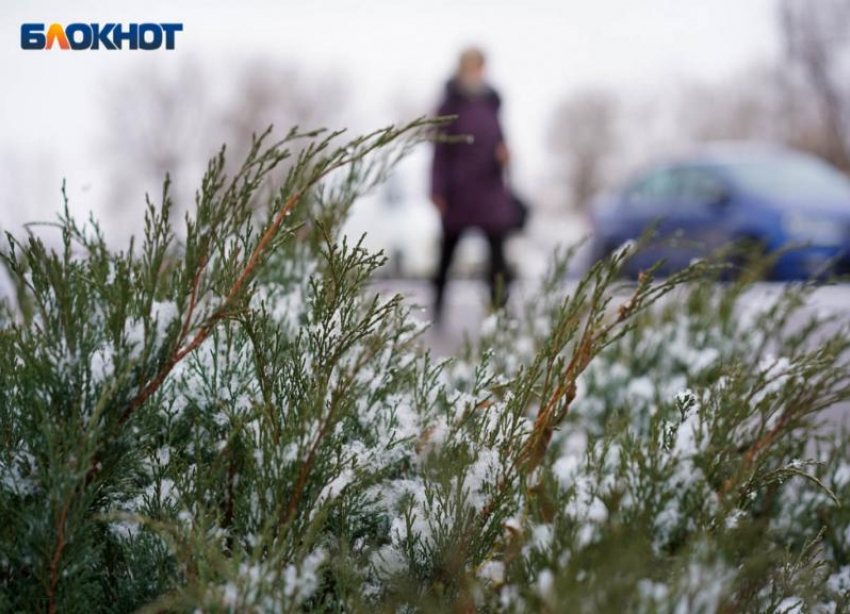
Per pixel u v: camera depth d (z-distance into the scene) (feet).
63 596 8.91
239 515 9.75
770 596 9.59
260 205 12.66
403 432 11.41
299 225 9.82
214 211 9.53
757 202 67.51
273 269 13.94
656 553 8.13
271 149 9.59
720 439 9.09
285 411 10.47
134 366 9.14
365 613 9.05
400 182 86.53
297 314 13.71
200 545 8.68
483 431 10.73
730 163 75.31
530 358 17.98
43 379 8.91
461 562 9.64
